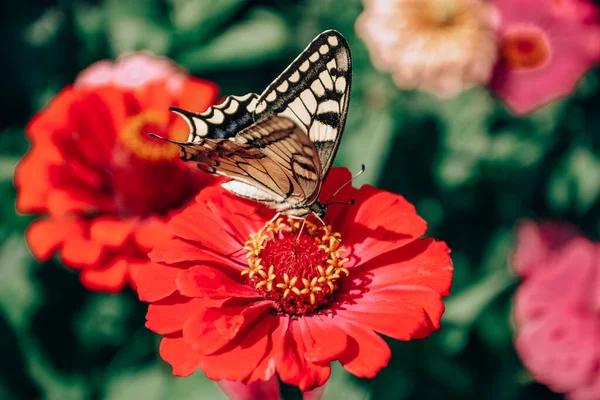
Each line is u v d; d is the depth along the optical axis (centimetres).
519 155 46
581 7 46
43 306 40
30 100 46
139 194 36
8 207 40
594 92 47
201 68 43
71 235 34
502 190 46
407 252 31
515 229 45
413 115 44
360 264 31
